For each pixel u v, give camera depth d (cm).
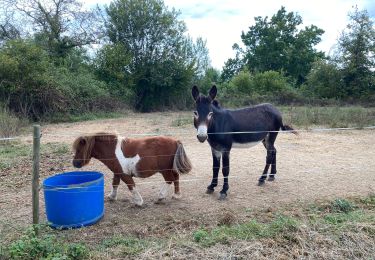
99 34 2694
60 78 2081
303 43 4281
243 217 473
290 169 746
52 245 375
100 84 2350
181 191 605
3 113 1427
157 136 538
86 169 754
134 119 1988
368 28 2586
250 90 3077
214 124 562
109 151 512
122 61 2617
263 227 418
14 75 1753
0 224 457
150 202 550
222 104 2639
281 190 602
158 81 2780
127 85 2697
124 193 593
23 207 529
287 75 4281
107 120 1941
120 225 460
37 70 1858
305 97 2717
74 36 2595
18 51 1811
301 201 537
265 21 4409
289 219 430
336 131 1277
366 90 2592
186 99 3050
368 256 365
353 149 955
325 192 582
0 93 1769
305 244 382
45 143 1083
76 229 447
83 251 366
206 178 684
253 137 613
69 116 1928
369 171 715
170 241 392
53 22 2483
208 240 390
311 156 875
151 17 2753
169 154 529
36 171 405
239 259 356
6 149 969
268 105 675
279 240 390
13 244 360
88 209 455
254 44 4491
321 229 411
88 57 2694
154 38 2780
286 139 1130
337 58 2692
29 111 1839
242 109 634
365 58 2580
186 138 1171
